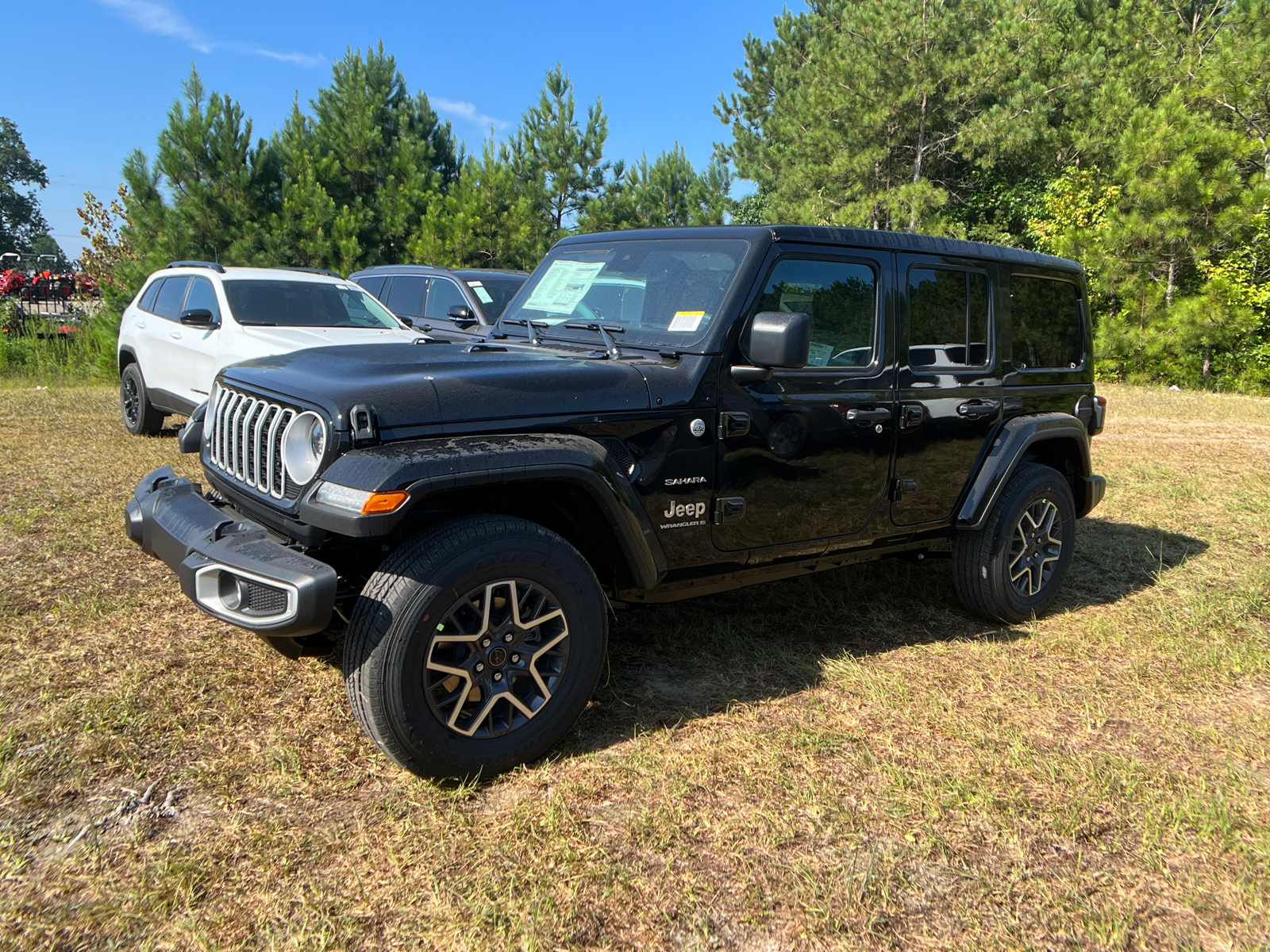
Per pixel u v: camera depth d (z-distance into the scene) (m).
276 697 3.31
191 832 2.50
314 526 2.69
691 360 3.20
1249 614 4.57
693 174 23.97
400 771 2.85
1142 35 21.91
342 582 3.00
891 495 3.80
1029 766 2.98
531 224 20.64
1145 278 17.34
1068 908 2.32
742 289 3.26
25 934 2.09
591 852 2.46
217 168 17.55
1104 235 17.22
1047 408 4.51
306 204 18.28
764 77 29.88
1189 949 2.19
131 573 4.55
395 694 2.58
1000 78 19.89
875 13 20.16
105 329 13.70
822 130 21.27
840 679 3.67
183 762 2.86
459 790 2.70
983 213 22.84
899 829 2.63
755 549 3.42
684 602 4.54
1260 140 17.31
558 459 2.74
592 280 3.78
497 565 2.70
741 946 2.15
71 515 5.50
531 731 2.85
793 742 3.11
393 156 20.58
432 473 2.54
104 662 3.52
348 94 20.70
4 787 2.66
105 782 2.73
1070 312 4.71
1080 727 3.32
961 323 4.07
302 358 3.27
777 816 2.66
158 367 8.01
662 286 3.50
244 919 2.17
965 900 2.34
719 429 3.21
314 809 2.63
